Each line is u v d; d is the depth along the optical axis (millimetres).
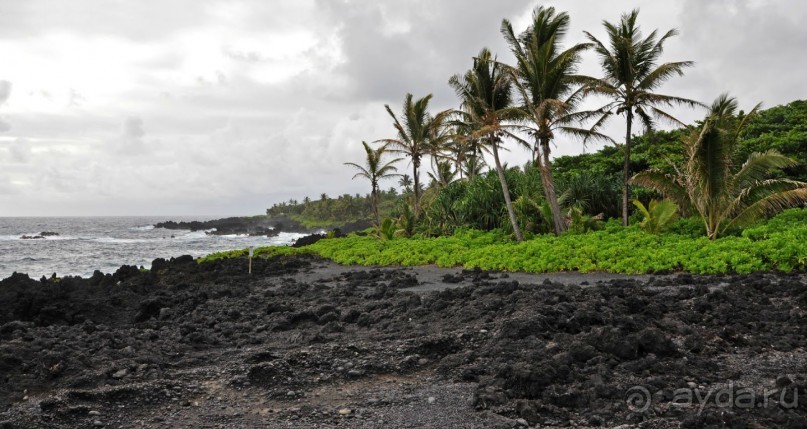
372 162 42344
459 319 11117
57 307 14578
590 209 31000
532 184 31688
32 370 8352
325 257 30562
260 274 24312
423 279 19047
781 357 8281
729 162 21812
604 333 8234
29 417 6473
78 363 8594
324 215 125438
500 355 8297
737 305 11141
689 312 10648
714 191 21688
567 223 27656
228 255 34406
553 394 6602
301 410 6773
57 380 8039
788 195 20000
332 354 8875
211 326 12695
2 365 8359
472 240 27062
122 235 108812
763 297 11984
